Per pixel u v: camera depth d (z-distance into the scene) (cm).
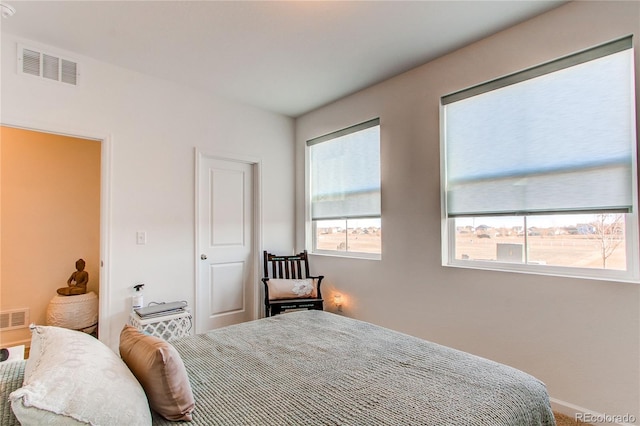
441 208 270
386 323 307
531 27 221
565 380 203
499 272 233
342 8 207
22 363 120
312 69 290
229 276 363
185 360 149
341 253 365
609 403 188
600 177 198
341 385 124
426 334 276
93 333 329
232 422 103
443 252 269
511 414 107
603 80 197
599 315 192
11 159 322
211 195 350
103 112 273
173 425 102
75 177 356
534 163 224
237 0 199
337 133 366
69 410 78
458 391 118
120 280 280
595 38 196
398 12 212
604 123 197
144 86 296
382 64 282
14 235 321
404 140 297
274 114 398
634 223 187
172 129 313
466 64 254
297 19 219
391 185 306
